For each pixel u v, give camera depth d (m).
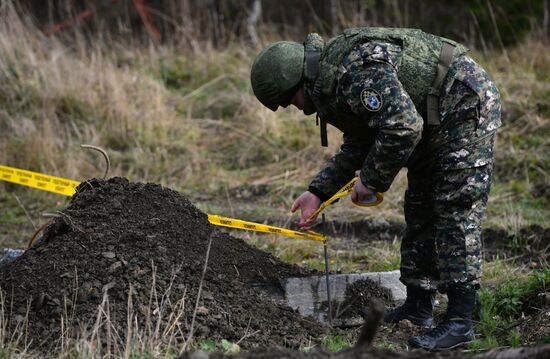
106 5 15.23
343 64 4.24
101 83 10.83
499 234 7.19
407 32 4.41
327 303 5.11
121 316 4.43
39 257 4.83
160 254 4.82
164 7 15.02
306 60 4.42
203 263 4.91
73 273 4.67
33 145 9.45
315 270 5.48
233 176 9.31
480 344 4.54
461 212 4.48
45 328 4.44
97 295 4.54
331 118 4.48
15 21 11.70
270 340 4.50
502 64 11.23
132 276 4.64
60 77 10.84
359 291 5.20
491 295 5.39
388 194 8.31
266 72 4.46
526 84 10.34
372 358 3.27
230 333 4.46
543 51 11.40
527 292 5.32
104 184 5.27
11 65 10.89
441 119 4.41
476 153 4.43
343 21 13.19
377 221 7.59
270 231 5.20
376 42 4.27
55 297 4.56
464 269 4.48
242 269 5.14
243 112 10.71
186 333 4.39
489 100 4.44
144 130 10.23
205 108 11.03
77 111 10.48
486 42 13.04
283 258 6.75
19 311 4.53
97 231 4.92
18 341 4.28
